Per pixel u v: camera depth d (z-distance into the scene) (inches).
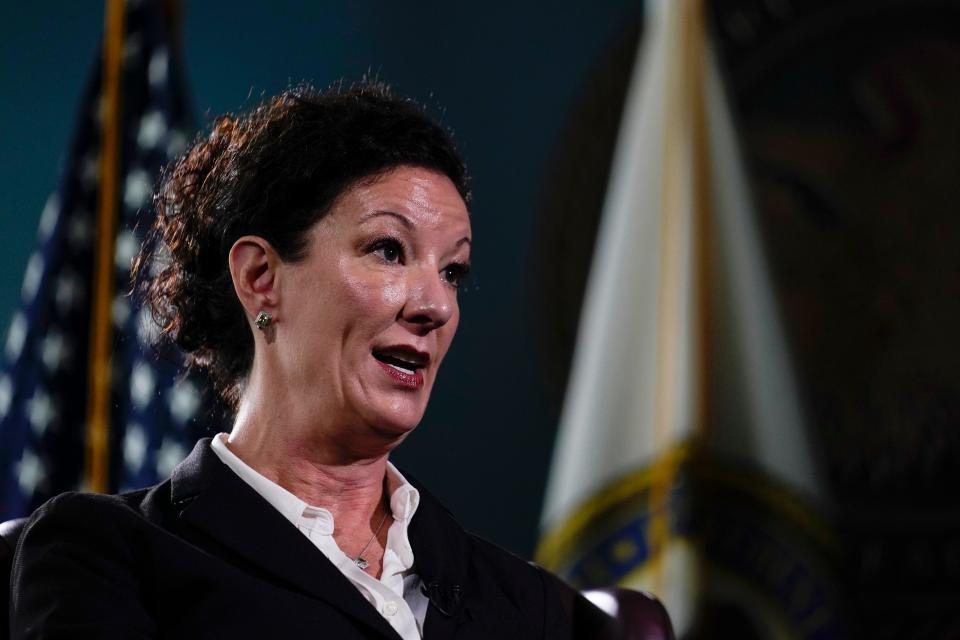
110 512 103.7
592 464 271.4
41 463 247.0
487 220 313.3
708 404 270.1
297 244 108.6
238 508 104.9
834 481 302.0
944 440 301.9
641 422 272.1
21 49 315.9
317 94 116.3
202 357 119.4
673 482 265.1
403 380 107.3
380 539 111.9
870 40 313.1
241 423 113.0
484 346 309.6
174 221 119.3
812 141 311.6
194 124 279.1
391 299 105.7
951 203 307.0
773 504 270.1
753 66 313.9
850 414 303.9
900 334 305.3
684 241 273.6
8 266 306.7
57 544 102.3
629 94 312.3
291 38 318.3
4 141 312.0
